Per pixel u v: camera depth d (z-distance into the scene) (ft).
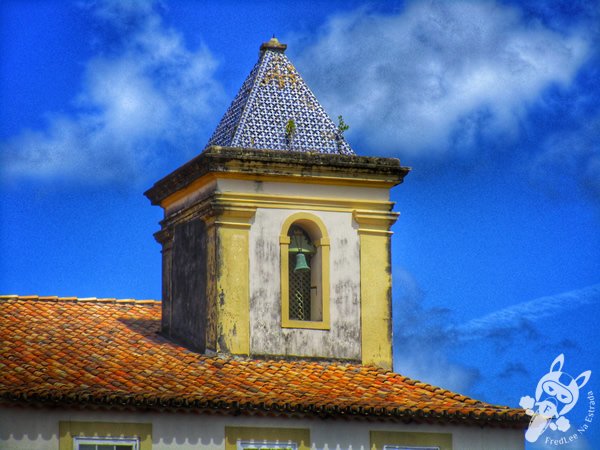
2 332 193.06
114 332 199.31
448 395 189.88
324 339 196.44
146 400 176.04
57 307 204.64
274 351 194.59
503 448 187.21
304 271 199.62
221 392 180.55
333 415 181.16
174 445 177.68
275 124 202.69
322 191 198.59
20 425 173.68
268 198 196.44
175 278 203.62
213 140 206.80
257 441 180.24
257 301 194.90
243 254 195.11
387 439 183.93
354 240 199.31
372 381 191.72
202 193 199.11
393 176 200.34
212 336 193.77
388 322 199.11
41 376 179.32
